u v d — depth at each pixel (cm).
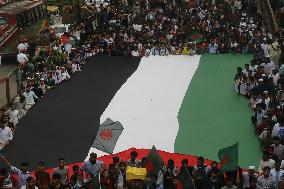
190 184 1443
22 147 2122
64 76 2883
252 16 3644
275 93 2309
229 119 2420
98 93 2730
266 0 3653
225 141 2209
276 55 2870
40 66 2908
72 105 2556
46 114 2434
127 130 2311
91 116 2438
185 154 2081
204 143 2203
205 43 3381
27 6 3241
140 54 3344
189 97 2703
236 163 1553
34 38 3106
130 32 3472
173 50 3369
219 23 3553
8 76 2439
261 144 2072
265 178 1559
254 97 2475
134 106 2578
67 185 1553
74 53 3166
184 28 3478
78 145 2145
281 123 1917
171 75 3025
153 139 2234
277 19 3384
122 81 2912
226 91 2762
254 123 2259
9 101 2433
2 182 1594
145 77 2995
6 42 3002
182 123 2400
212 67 3141
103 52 3397
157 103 2627
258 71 2670
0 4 3300
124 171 1617
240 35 3381
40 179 1620
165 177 1572
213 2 3903
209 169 1597
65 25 3578
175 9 3844
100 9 3769
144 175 1555
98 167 1672
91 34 3519
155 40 3416
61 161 1659
